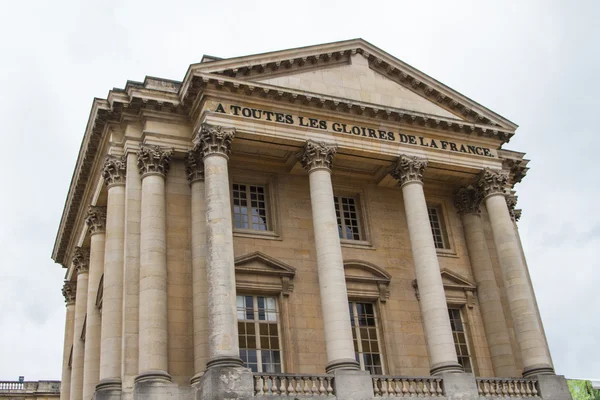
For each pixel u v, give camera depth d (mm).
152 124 29469
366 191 34500
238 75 29703
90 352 31156
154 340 25469
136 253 27750
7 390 53562
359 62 33469
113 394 25766
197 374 25672
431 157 32469
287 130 29609
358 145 30859
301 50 31469
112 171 29812
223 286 25078
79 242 38594
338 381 24875
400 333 31547
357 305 31719
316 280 30891
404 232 34312
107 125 30594
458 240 35594
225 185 27297
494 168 34000
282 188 32406
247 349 28375
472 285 34219
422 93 34219
